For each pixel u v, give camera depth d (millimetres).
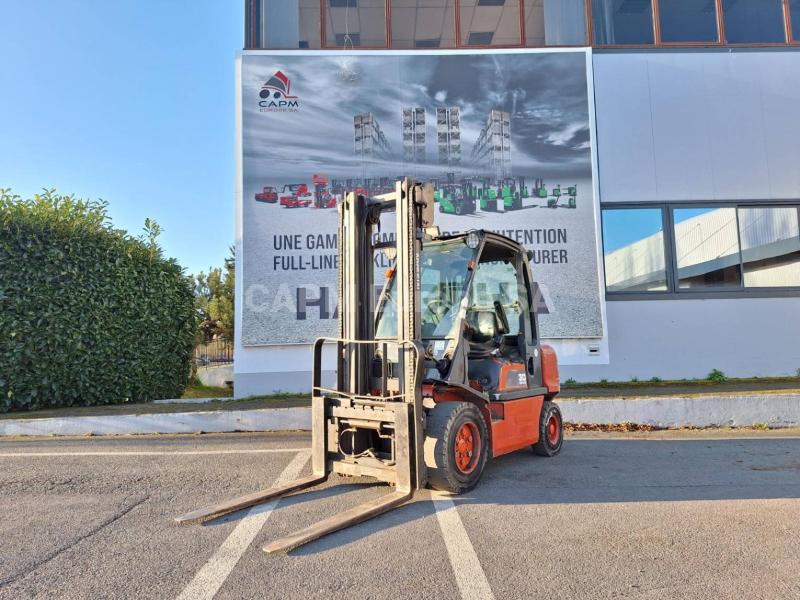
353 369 5711
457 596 3336
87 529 4473
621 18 13133
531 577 3596
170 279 12211
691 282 12656
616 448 7711
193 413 8961
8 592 3385
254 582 3510
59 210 10492
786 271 12922
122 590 3408
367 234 6039
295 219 12156
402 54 12578
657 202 12734
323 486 5660
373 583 3500
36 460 6922
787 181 12914
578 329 12195
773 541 4203
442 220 12344
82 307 10336
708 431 9086
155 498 5316
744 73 13023
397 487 5090
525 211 12438
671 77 12945
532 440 6766
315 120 12359
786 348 12516
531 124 12602
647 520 4688
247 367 11883
